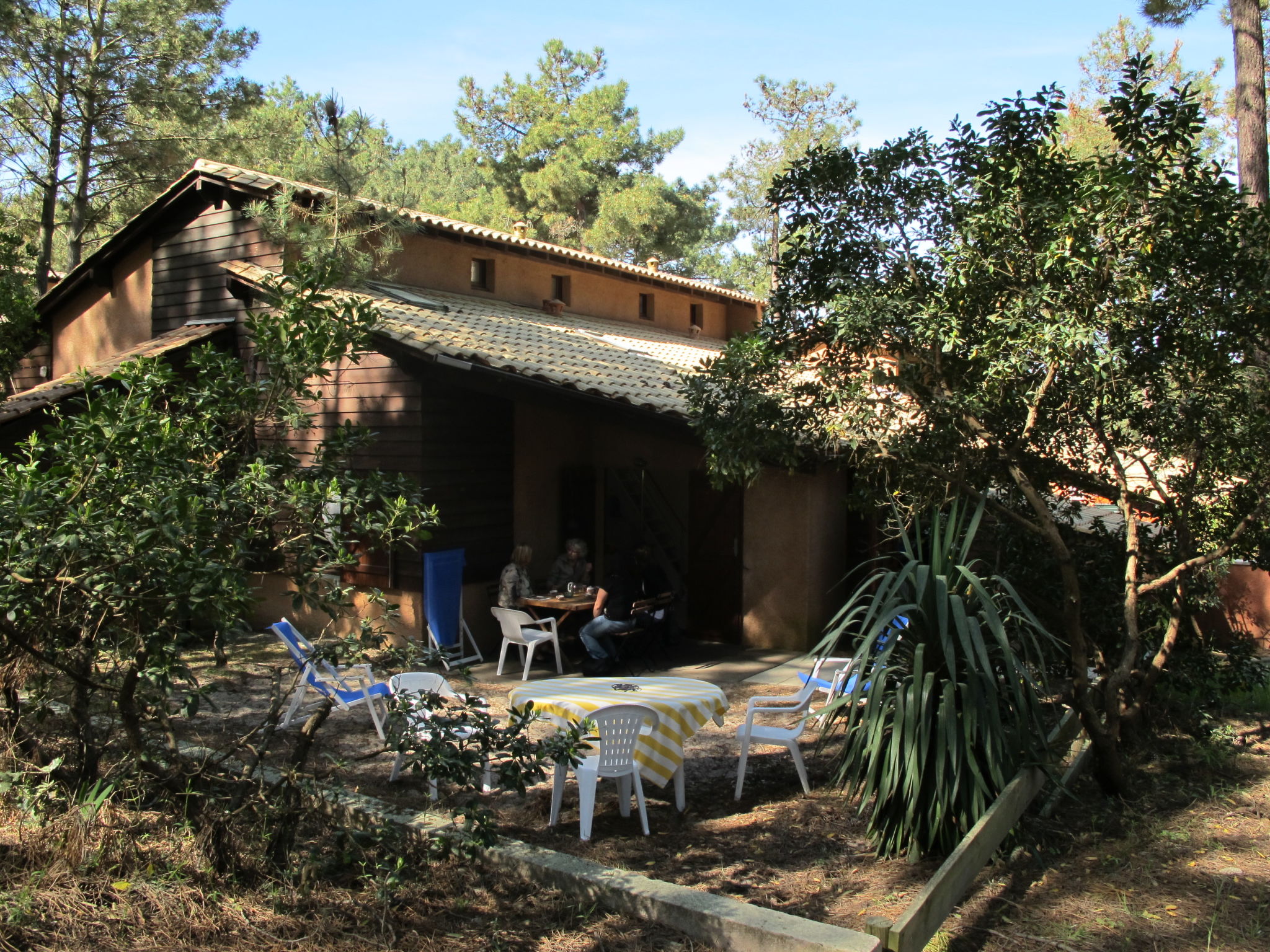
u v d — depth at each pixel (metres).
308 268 5.15
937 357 5.75
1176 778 6.58
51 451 4.68
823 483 11.33
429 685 6.76
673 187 34.62
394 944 4.25
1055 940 4.42
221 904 4.39
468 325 11.98
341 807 5.57
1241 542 6.77
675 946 4.35
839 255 6.29
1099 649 7.00
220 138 19.83
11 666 4.88
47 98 19.06
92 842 4.62
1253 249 5.42
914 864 5.19
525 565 10.65
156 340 13.02
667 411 9.59
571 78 38.28
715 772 6.91
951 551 5.65
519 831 5.75
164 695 4.54
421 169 48.34
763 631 11.35
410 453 10.56
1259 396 5.80
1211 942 4.39
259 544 4.70
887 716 5.32
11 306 14.32
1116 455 6.33
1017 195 5.33
